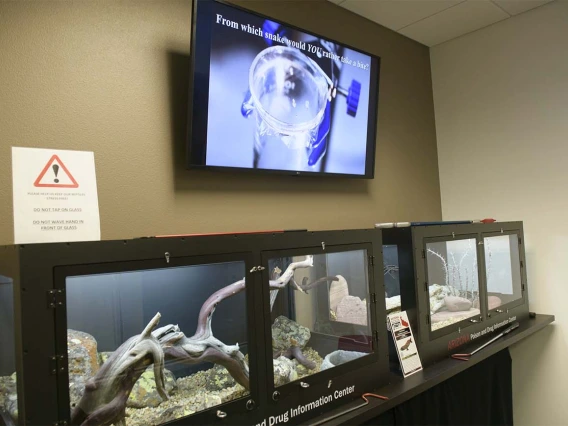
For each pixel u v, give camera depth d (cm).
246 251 120
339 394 139
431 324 180
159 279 106
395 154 265
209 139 164
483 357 191
